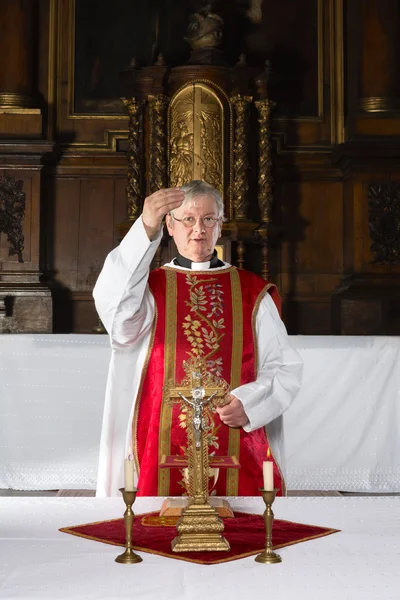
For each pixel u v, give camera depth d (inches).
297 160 537.0
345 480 302.0
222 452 145.7
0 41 523.8
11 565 85.8
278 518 111.0
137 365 155.3
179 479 143.8
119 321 143.3
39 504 118.0
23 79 523.8
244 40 545.6
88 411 301.4
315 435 301.1
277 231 508.4
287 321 527.8
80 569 84.4
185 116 498.9
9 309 502.3
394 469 302.8
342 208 537.0
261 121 510.3
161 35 543.2
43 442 302.0
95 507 116.6
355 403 301.6
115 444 156.0
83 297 527.8
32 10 529.7
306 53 547.2
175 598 74.0
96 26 544.7
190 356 150.8
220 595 74.9
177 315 154.8
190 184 158.4
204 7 522.6
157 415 147.6
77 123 538.9
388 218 508.4
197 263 162.4
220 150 498.9
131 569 84.4
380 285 500.1
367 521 108.5
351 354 301.4
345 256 529.3
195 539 92.4
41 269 517.0
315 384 300.2
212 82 501.4
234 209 496.7
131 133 508.1
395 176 510.9
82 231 533.0
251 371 152.9
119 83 544.1
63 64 542.3
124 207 535.5
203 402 100.2
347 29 547.2
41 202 518.3
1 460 302.4
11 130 514.3
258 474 147.2
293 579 80.5
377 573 82.6
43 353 300.8
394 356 301.9
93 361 301.4
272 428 153.3
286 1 548.7
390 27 521.7
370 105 516.7
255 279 163.2
